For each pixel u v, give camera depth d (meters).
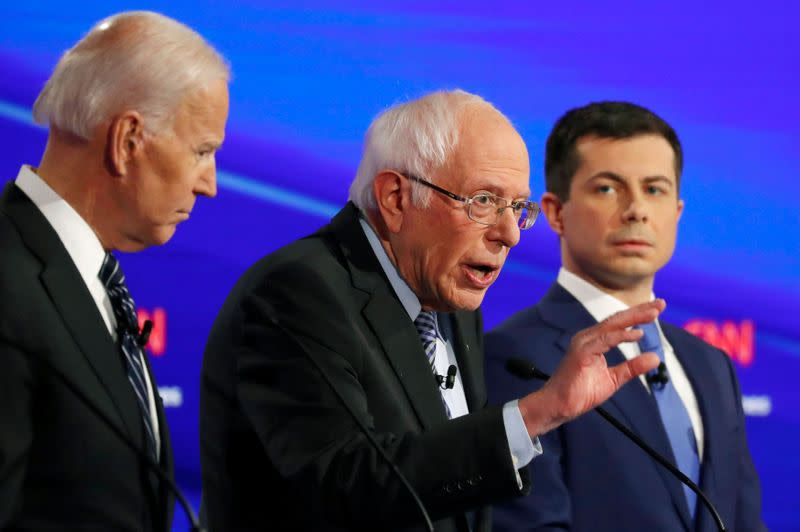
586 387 6.66
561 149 10.64
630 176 10.25
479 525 8.01
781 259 14.71
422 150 7.67
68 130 6.61
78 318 6.37
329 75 13.85
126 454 6.32
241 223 13.63
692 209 14.62
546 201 10.84
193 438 13.45
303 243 7.78
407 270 7.78
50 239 6.48
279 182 13.73
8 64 13.14
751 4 14.73
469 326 8.50
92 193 6.64
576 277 10.43
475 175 7.59
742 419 10.52
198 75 6.67
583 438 9.55
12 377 6.02
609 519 9.41
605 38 14.48
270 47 13.73
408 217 7.71
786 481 14.67
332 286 7.36
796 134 14.75
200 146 6.73
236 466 7.28
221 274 13.59
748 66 14.72
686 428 9.96
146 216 6.69
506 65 14.26
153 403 6.96
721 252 14.62
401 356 7.48
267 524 7.13
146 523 6.45
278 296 7.29
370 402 7.22
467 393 8.17
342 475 6.67
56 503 6.10
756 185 14.70
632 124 10.40
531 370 7.78
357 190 7.98
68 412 6.15
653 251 10.27
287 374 7.02
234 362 7.38
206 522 7.73
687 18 14.64
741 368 14.65
